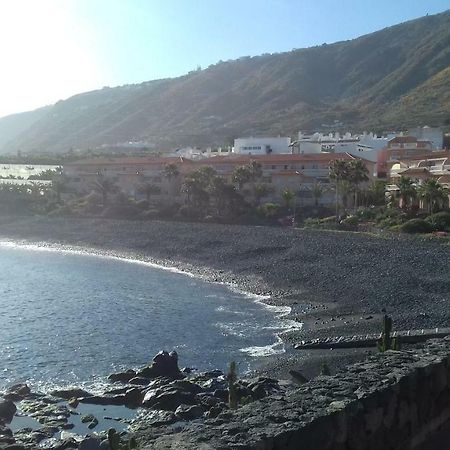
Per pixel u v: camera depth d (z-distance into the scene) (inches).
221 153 5831.7
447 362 468.8
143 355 1424.7
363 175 3533.5
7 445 863.7
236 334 1600.6
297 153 4837.6
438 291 1900.8
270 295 2111.2
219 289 2260.1
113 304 2022.6
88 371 1305.4
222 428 331.9
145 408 1067.3
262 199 4050.2
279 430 326.0
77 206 4421.8
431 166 3750.0
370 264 2331.4
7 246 3545.8
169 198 4456.2
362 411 372.5
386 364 450.0
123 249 3272.6
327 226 3250.5
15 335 1608.0
